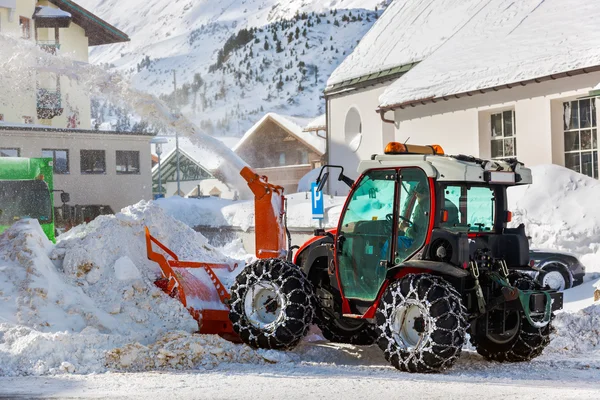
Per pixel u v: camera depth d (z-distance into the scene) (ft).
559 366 25.91
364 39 112.27
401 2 113.19
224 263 34.04
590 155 61.62
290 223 74.38
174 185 262.88
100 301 29.32
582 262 49.19
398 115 80.94
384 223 26.40
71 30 173.37
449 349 23.77
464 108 72.38
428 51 88.22
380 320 24.88
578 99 62.44
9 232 30.53
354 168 102.12
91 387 21.52
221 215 84.53
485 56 74.13
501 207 27.07
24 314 27.48
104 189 150.82
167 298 29.81
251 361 26.32
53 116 156.35
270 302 28.25
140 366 24.99
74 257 30.25
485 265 25.49
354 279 27.22
